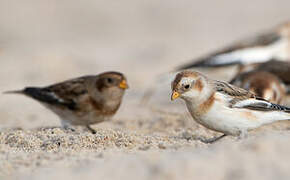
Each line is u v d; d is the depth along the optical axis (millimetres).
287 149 6840
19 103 17047
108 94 11406
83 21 33969
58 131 10508
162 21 34719
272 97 12414
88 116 11602
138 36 31391
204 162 6602
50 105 11891
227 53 16234
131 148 8672
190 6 37812
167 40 29969
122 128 12336
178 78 9367
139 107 15242
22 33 30734
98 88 11414
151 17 35438
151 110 14617
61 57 24312
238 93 9477
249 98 9477
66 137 9445
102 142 9164
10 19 32781
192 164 6551
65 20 33812
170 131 11812
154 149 8320
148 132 11789
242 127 9422
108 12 35781
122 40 30391
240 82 13023
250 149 6926
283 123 12297
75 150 8664
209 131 11477
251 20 33688
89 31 32312
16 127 12367
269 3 37406
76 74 22156
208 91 9328
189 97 9344
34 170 7289
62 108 11711
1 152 8680
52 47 27547
